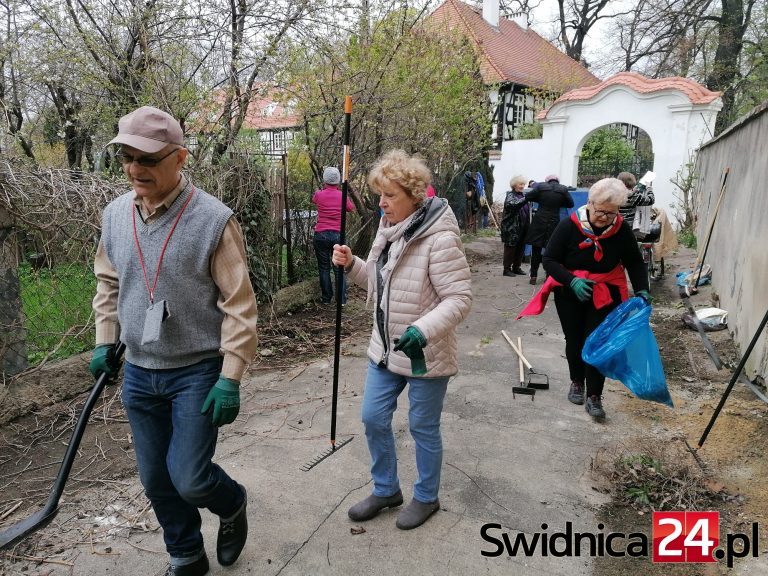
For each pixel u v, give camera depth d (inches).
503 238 346.9
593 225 139.9
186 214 76.2
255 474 124.0
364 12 265.0
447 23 336.5
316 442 138.6
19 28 252.7
